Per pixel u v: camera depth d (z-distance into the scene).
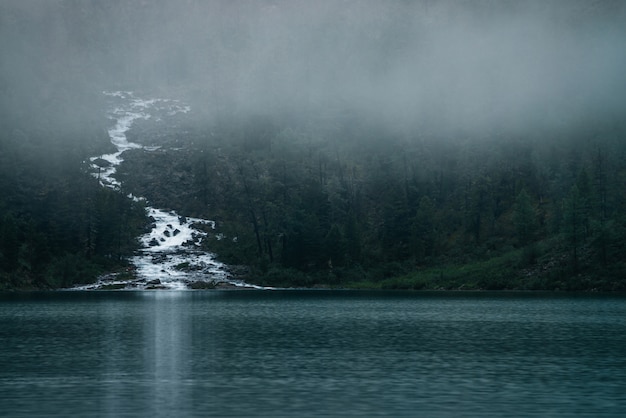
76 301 107.50
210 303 103.31
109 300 110.69
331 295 125.06
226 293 134.00
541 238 143.12
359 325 68.88
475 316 77.38
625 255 122.56
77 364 44.56
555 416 30.77
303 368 42.91
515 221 141.50
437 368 42.56
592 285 119.56
